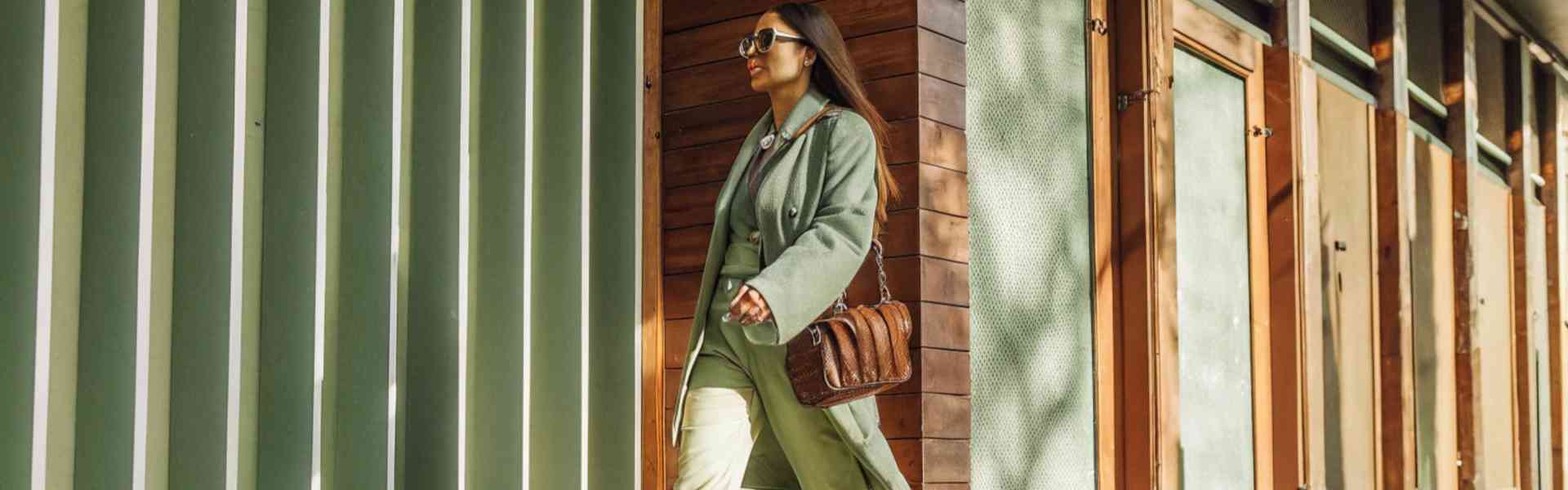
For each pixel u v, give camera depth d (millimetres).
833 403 3271
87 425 3014
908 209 4016
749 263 3432
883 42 4094
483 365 3703
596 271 3971
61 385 2994
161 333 3125
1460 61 8219
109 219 3053
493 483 3695
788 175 3396
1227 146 5766
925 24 4090
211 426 3156
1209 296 5562
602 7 4066
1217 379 5566
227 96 3219
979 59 4469
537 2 3902
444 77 3635
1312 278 5988
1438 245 7871
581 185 3908
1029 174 4625
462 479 3643
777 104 3537
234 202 3203
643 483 4098
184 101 3172
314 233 3312
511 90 3781
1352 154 6848
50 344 2979
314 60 3336
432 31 3625
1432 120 8094
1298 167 5984
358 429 3416
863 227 3314
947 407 4047
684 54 4266
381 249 3453
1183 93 5484
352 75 3449
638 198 4164
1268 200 6000
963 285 4156
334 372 3402
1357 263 6785
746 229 3463
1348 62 6988
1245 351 5781
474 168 3725
